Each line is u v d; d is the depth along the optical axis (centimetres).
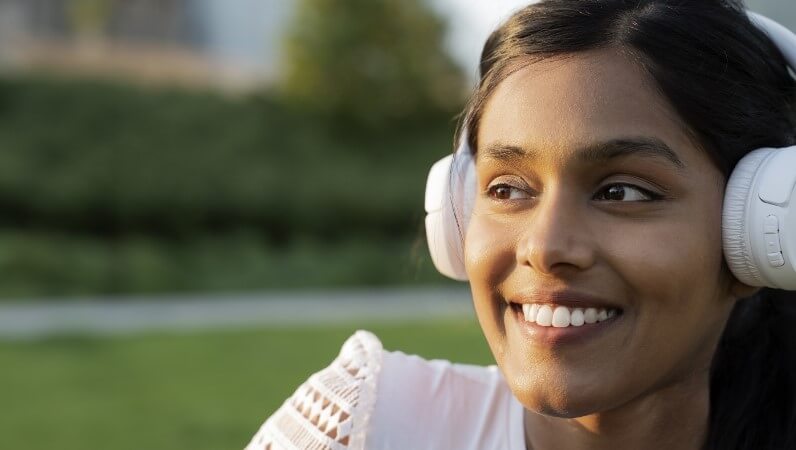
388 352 124
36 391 512
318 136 1302
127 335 687
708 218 99
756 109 104
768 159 99
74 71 1314
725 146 100
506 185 103
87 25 1450
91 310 814
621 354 97
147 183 1097
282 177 1161
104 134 1172
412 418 117
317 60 1316
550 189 99
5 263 908
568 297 97
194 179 1120
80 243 1043
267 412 473
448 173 115
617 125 96
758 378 116
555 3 103
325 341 659
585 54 99
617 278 97
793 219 97
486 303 105
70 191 1069
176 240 1095
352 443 115
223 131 1233
